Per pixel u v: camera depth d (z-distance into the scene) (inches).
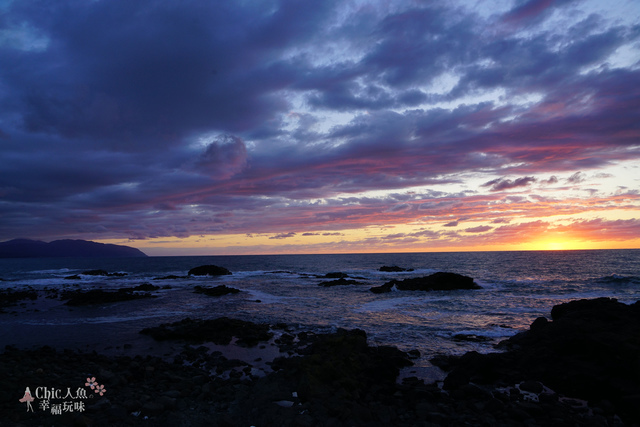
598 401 434.6
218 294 1555.1
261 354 664.4
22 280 2504.9
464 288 1642.5
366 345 627.5
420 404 403.5
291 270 3435.0
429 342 724.0
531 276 2217.0
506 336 757.9
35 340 789.9
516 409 386.9
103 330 885.2
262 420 343.3
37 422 320.2
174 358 639.1
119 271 3538.4
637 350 450.3
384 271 2945.4
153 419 352.8
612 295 1368.1
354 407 371.9
